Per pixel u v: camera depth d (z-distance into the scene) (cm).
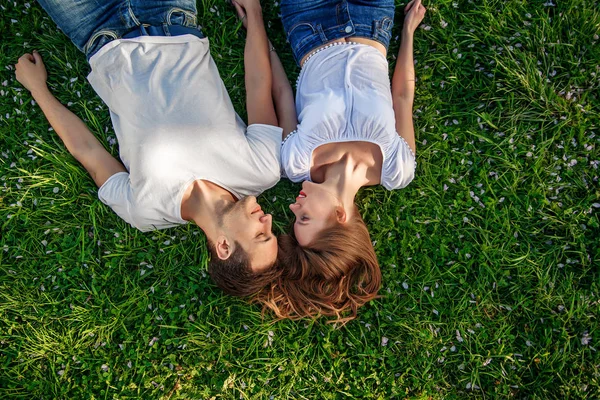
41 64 289
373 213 303
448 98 308
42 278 296
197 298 298
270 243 237
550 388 298
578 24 304
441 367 303
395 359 301
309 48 268
